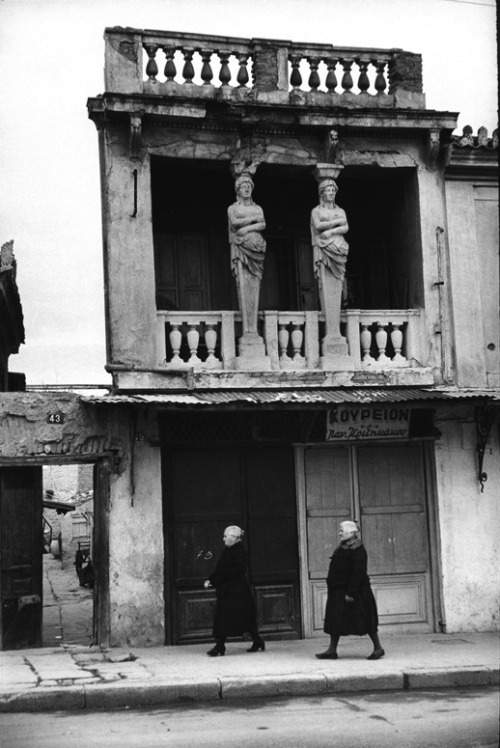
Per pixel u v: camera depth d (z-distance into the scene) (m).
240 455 14.65
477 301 15.40
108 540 13.77
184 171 15.54
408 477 15.16
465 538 15.01
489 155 15.45
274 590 14.56
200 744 8.35
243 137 14.70
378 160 15.20
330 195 14.90
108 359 14.04
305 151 15.00
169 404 13.00
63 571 31.31
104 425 13.88
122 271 14.14
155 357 14.12
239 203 14.68
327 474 14.94
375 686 11.11
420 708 9.94
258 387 14.29
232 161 14.68
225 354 14.44
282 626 14.53
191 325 14.55
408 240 15.63
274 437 14.59
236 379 14.27
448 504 15.02
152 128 14.40
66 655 12.91
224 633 12.70
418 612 14.93
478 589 14.96
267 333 14.59
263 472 14.72
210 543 14.38
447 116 15.07
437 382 15.02
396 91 15.41
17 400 13.55
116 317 14.03
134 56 14.47
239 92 14.78
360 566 12.35
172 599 14.12
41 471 13.75
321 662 12.06
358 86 15.44
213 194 16.25
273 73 15.01
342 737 8.54
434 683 11.31
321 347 14.87
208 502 14.44
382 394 14.15
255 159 14.73
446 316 15.19
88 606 21.19
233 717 9.64
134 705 10.38
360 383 14.72
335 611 12.37
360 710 9.89
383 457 15.12
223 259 16.19
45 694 10.17
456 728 8.84
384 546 14.95
